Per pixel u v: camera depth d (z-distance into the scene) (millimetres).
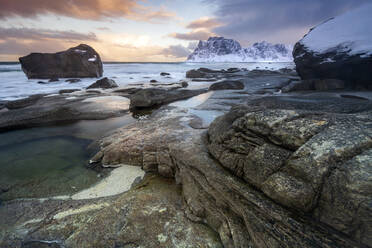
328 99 5332
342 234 2037
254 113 3457
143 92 13477
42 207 4203
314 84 11734
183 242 3154
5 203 4379
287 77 21141
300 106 4703
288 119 2961
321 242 2068
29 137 8391
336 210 2076
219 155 3943
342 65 10234
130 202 3953
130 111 12453
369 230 1873
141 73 44281
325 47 11211
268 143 3018
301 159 2441
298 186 2369
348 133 2381
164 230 3346
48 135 8609
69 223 3629
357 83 10312
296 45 13844
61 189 4891
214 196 3488
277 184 2578
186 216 3672
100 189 4879
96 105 13148
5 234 3471
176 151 4871
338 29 11094
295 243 2223
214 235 3289
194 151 4605
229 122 4262
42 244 3229
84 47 34000
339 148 2242
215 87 17547
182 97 14852
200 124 7766
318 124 2674
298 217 2318
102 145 7180
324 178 2197
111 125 9781
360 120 2594
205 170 3781
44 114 10391
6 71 44312
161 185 4777
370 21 9594
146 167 5664
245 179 3191
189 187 4105
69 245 3139
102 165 6062
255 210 2730
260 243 2543
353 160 2119
